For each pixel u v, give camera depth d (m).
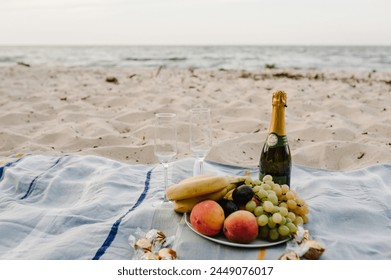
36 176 1.83
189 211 1.34
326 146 3.49
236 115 5.15
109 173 1.84
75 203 1.67
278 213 1.17
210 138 1.50
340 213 1.47
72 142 3.85
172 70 13.28
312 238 1.28
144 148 3.60
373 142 3.79
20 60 26.92
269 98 6.23
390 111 5.33
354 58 32.47
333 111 5.26
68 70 12.23
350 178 1.85
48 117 4.92
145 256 1.16
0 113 4.96
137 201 1.60
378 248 1.26
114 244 1.29
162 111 5.13
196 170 1.81
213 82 9.24
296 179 1.90
